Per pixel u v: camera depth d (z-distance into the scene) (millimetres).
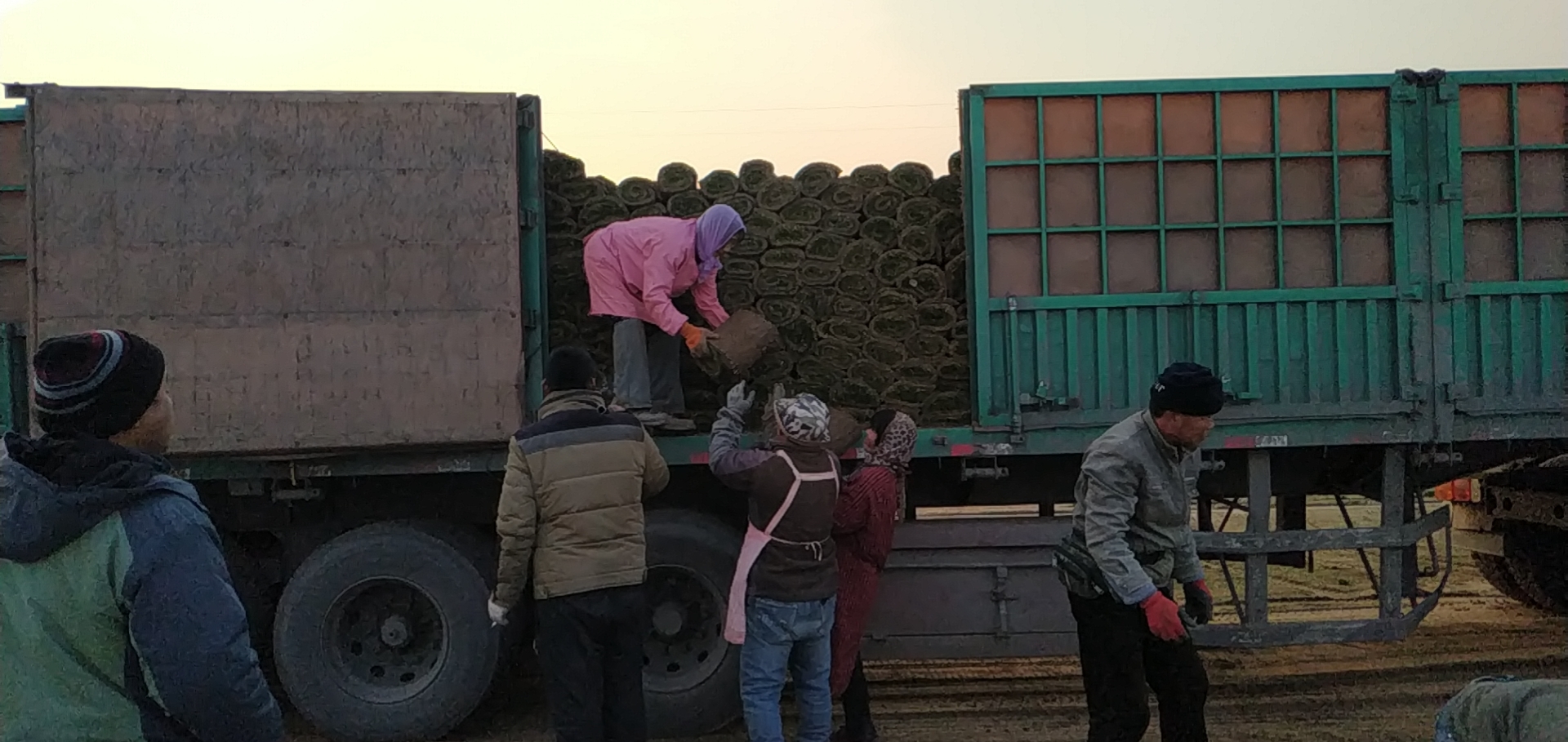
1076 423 4523
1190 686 3324
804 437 3859
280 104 4242
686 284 4574
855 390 4879
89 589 1754
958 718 4824
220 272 4207
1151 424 3262
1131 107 4578
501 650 4582
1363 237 4598
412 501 4809
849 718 4398
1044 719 4801
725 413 4199
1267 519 4672
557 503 3566
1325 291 4535
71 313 4145
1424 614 4699
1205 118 4594
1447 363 4562
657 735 4551
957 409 4848
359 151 4277
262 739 1837
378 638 4621
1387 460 4684
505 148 4348
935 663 5793
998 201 4566
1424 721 4660
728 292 4906
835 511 4113
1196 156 4562
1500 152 4613
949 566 4730
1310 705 4898
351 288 4270
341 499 4781
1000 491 5062
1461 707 1771
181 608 1733
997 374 4566
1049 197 4574
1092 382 4555
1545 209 4633
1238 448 4574
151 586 1737
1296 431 4547
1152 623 3092
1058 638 4719
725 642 4539
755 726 3811
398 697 4484
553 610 3572
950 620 4742
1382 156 4590
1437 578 7793
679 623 4586
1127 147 4574
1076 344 4535
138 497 1791
